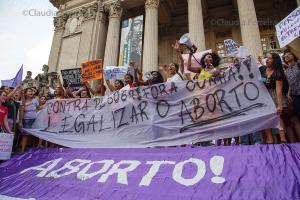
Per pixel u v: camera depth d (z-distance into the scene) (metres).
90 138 6.94
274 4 23.31
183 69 8.03
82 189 4.70
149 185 4.32
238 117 5.53
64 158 6.17
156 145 6.04
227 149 4.73
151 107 6.50
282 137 5.43
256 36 16.00
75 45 24.17
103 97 7.35
